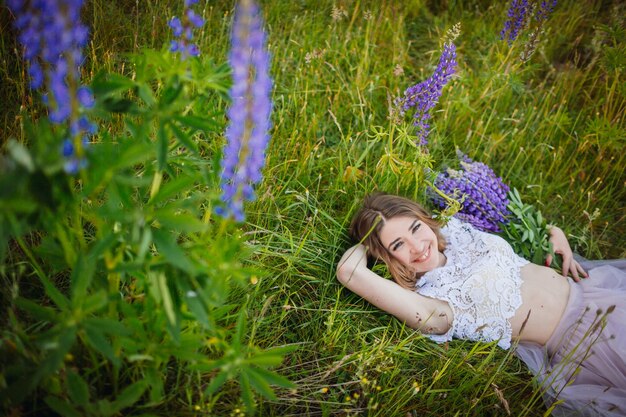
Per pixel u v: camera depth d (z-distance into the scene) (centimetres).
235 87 132
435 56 386
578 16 419
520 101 381
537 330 247
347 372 226
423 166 290
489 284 247
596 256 314
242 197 147
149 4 310
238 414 187
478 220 290
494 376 216
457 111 354
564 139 362
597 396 221
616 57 321
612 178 343
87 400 146
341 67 365
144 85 152
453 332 245
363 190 297
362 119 321
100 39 287
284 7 378
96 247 141
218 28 340
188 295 145
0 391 139
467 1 442
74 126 130
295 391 204
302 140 308
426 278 257
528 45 313
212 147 262
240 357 158
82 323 141
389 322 250
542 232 289
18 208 122
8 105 250
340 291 258
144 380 156
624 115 344
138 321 154
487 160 339
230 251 150
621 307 240
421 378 230
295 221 277
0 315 178
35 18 127
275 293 233
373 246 261
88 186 132
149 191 235
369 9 396
